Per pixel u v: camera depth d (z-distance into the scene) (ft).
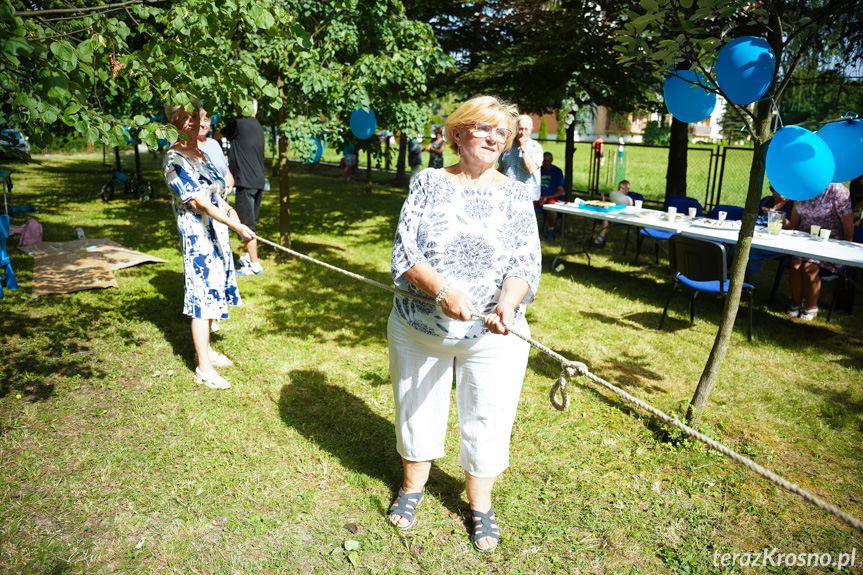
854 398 13.57
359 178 58.23
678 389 13.89
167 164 12.26
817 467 10.89
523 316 8.34
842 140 10.27
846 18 20.18
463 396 8.48
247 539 8.75
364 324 17.65
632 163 76.48
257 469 10.36
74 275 21.16
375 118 23.18
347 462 10.68
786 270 26.43
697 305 20.58
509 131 7.88
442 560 8.49
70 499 9.42
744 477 10.48
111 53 9.25
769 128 10.57
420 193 8.04
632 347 16.52
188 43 10.00
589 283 23.02
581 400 13.14
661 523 9.34
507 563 8.47
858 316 19.92
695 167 72.23
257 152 22.59
